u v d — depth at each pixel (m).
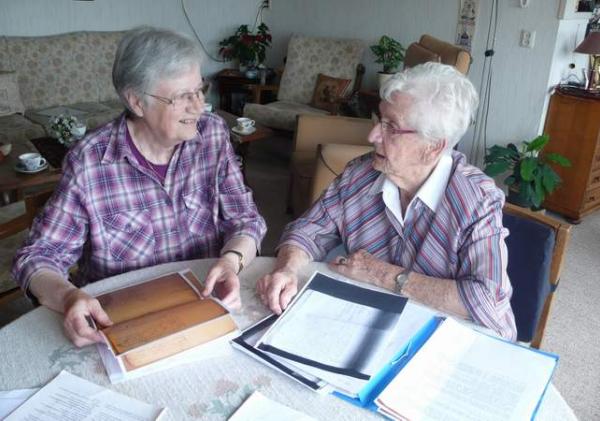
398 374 0.93
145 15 4.61
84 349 0.99
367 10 4.45
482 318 1.13
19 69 3.84
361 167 1.42
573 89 3.30
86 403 0.86
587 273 2.79
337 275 1.29
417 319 1.09
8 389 0.89
